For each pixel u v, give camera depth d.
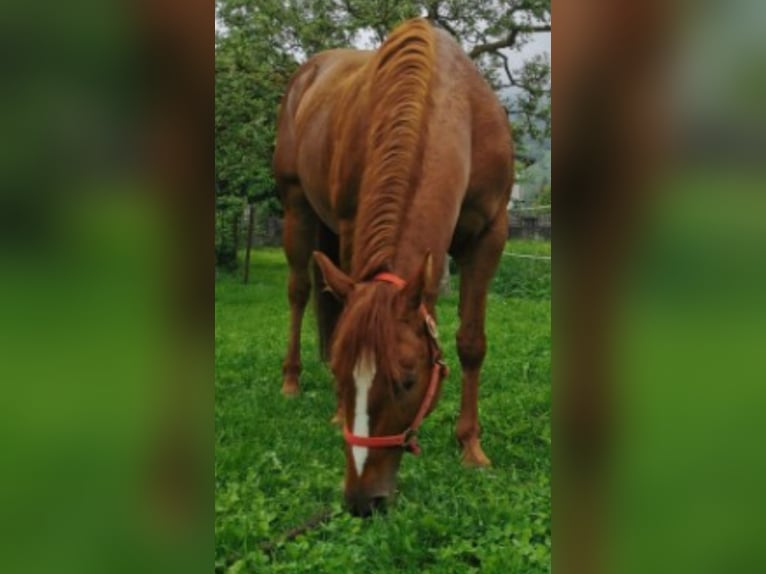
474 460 4.21
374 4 10.75
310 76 5.88
